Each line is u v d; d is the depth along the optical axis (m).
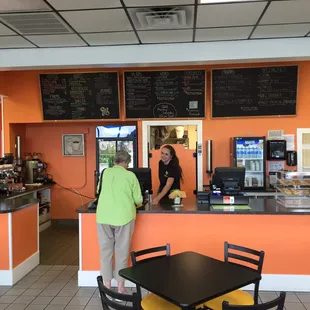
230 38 4.22
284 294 1.90
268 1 3.13
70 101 5.88
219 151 5.76
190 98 5.62
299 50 4.23
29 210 4.40
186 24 3.70
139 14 3.41
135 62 4.45
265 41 4.28
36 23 3.63
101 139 5.95
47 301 3.50
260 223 3.74
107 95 5.79
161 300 2.52
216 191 4.00
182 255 2.72
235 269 2.39
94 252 3.90
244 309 1.77
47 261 4.77
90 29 3.83
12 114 6.11
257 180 5.49
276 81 5.47
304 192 3.89
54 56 4.53
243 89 5.52
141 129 5.81
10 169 5.57
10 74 6.09
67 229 6.61
